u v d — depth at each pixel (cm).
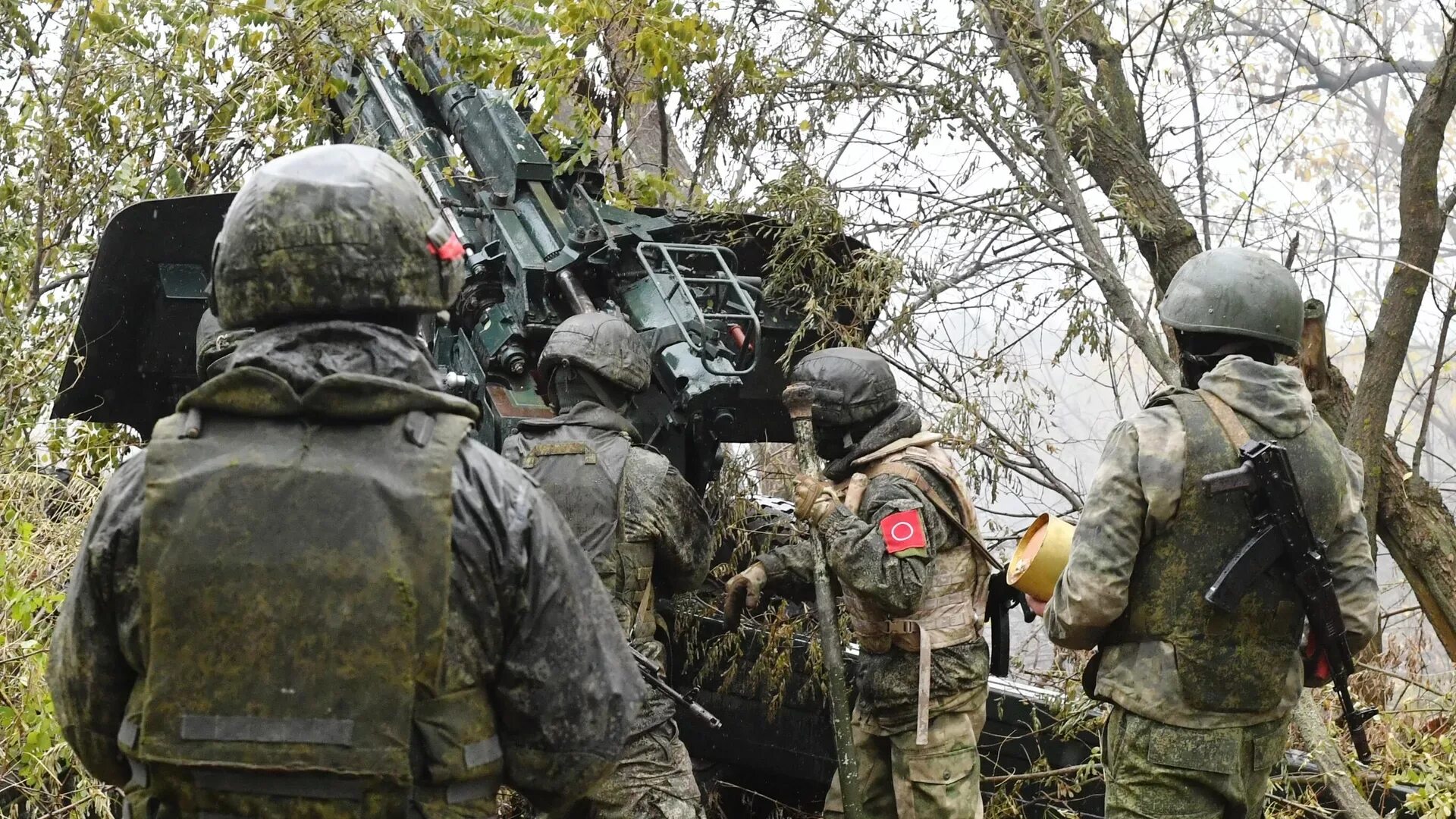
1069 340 580
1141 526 361
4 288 552
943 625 452
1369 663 591
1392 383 556
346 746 218
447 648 225
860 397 454
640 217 543
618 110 696
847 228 598
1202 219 637
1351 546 376
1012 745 504
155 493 220
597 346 438
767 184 582
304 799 220
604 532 425
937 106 607
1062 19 621
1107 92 647
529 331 507
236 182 679
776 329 552
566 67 591
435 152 604
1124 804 371
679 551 446
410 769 221
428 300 237
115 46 616
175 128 657
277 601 218
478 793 232
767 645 509
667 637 496
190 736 218
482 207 551
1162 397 372
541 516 233
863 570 430
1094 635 369
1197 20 633
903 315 563
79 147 634
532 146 561
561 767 235
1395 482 591
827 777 509
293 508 219
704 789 534
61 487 477
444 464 224
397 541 220
